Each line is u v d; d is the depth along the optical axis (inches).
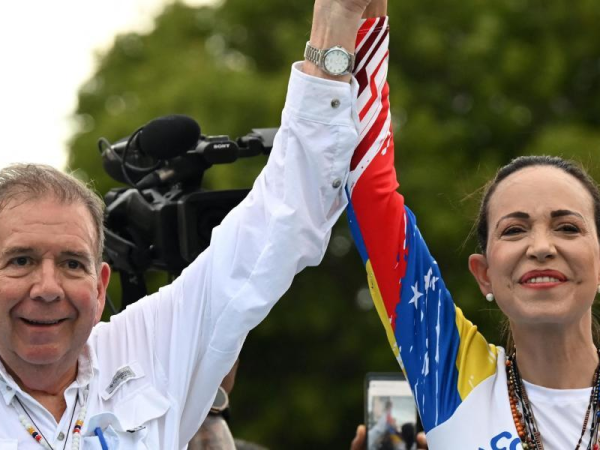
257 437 1214.3
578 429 381.7
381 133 402.3
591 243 382.0
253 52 1374.3
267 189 375.6
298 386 1223.5
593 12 1291.8
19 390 352.5
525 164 400.8
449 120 1251.8
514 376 392.8
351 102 370.9
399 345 410.0
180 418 380.5
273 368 1239.5
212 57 1369.3
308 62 372.8
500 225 388.5
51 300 345.1
